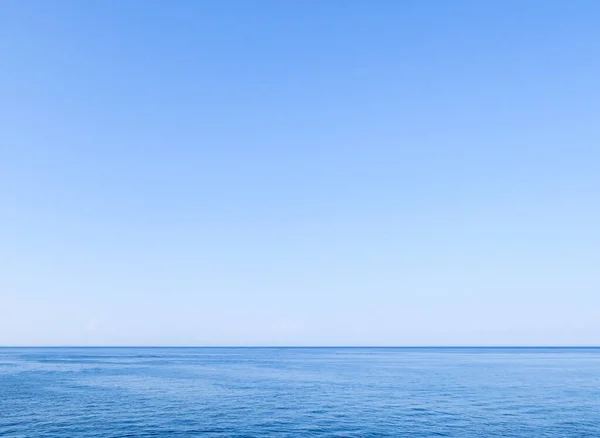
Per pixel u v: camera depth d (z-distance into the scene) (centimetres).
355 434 4125
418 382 8619
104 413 5003
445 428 4369
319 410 5312
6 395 6366
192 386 7738
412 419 4791
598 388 7581
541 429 4319
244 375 10156
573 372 11369
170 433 4094
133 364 14538
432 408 5469
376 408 5472
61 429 4212
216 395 6556
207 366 13662
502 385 8069
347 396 6525
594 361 18175
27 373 10356
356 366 14175
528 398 6331
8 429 4200
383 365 14850
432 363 16375
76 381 8412
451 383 8444
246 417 4850
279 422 4606
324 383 8394
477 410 5338
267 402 5903
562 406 5622
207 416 4884
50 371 11006
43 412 5038
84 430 4178
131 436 3969
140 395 6488
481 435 4094
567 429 4319
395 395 6650
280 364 15262
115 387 7469
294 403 5831
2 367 12594
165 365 14062
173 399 6109
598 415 5019
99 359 18538
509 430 4281
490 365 14912
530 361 18200
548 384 8256
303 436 4041
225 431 4194
